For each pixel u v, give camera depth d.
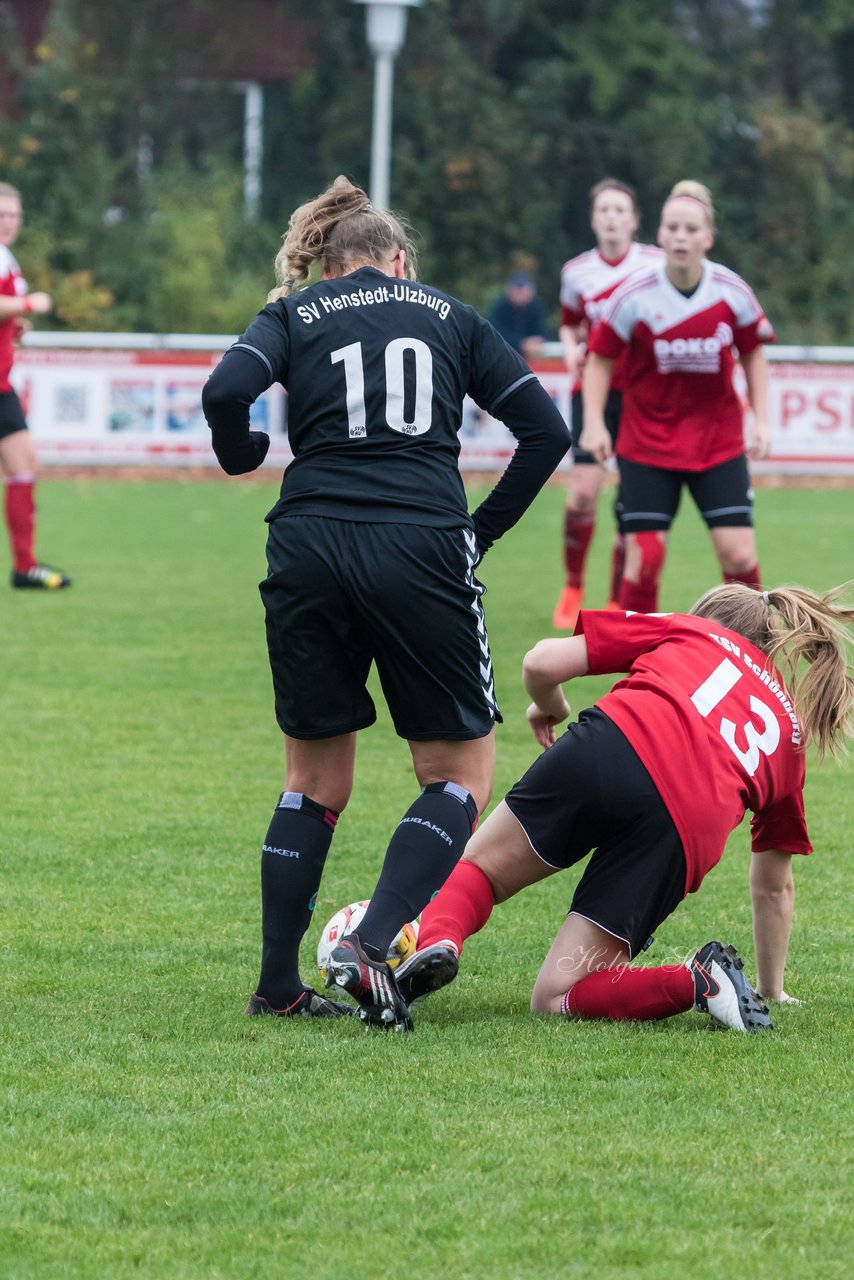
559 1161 9.63
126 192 90.62
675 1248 8.60
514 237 90.56
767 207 96.38
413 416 12.24
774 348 60.44
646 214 95.75
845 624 13.27
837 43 102.94
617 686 13.02
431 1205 9.09
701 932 15.12
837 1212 9.02
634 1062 11.28
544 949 14.48
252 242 87.19
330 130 91.19
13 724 23.33
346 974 11.67
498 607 33.62
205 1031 12.08
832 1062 11.34
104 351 59.88
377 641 12.13
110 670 27.17
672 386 25.83
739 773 12.44
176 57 94.31
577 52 93.94
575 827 12.52
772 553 41.31
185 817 18.75
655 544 26.19
